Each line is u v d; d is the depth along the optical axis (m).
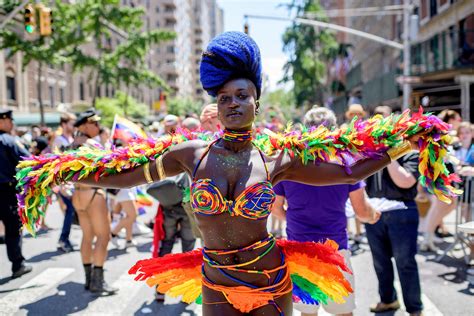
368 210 3.58
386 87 22.72
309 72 41.47
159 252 5.15
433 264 6.38
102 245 5.36
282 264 2.49
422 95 19.50
